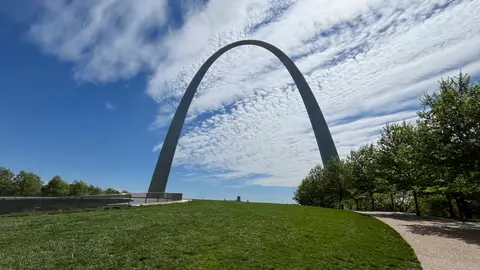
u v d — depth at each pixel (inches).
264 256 441.7
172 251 445.1
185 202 1374.3
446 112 820.6
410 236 677.9
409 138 1259.8
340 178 1909.4
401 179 1267.2
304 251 483.2
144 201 1427.2
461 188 941.8
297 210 1058.1
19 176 2815.0
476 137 764.6
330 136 2377.0
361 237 622.8
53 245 479.5
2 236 543.5
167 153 2463.1
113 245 478.6
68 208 954.1
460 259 492.4
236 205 1209.4
